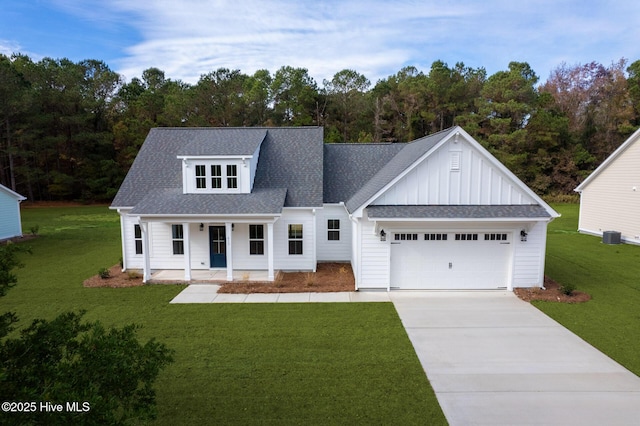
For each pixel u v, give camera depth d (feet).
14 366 14.56
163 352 17.28
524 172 148.87
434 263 46.09
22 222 104.37
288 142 65.05
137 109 165.89
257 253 55.42
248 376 26.21
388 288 45.75
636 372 27.25
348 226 59.36
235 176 54.49
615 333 33.65
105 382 14.93
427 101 169.17
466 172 45.06
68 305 40.96
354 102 174.91
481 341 32.12
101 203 151.23
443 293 45.09
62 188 146.30
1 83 123.13
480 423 21.58
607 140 157.28
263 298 43.19
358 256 45.57
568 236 80.64
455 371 27.25
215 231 55.31
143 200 52.37
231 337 32.58
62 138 141.79
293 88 183.73
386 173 53.98
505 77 152.35
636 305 40.47
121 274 53.26
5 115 129.49
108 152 157.07
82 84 160.25
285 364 27.91
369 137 155.43
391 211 44.11
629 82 167.02
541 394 24.54
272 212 48.39
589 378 26.48
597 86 171.73
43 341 15.85
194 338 32.40
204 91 161.07
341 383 25.41
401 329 34.45
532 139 149.69
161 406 22.82
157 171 60.13
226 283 48.73
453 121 166.61
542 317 37.37
